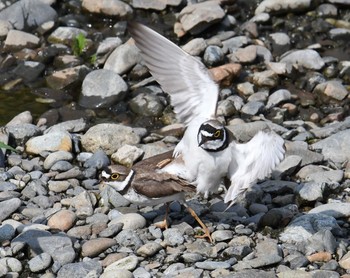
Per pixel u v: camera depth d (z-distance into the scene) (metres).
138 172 11.38
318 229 11.57
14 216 12.01
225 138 10.82
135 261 10.79
